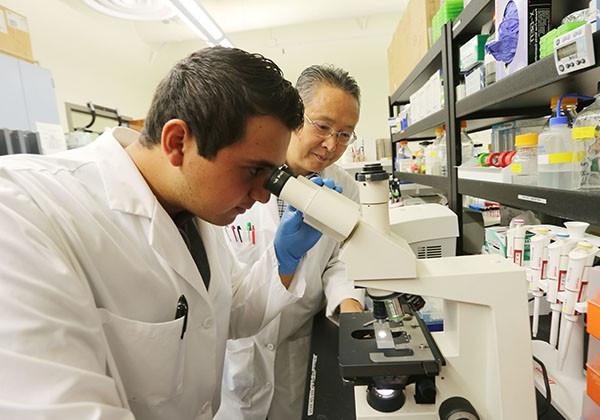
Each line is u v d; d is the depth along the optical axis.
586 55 0.56
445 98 1.35
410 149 2.62
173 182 0.64
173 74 0.59
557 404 0.72
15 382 0.40
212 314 0.78
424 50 1.67
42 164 0.63
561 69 0.62
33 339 0.42
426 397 0.63
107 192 0.65
